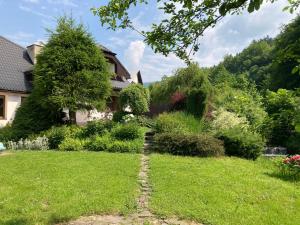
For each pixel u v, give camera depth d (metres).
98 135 14.86
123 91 21.16
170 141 13.18
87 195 7.05
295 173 10.02
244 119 15.33
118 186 7.73
